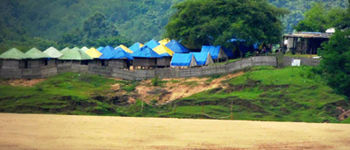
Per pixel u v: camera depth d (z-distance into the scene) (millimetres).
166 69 186125
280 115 131500
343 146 71062
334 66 140125
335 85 138375
